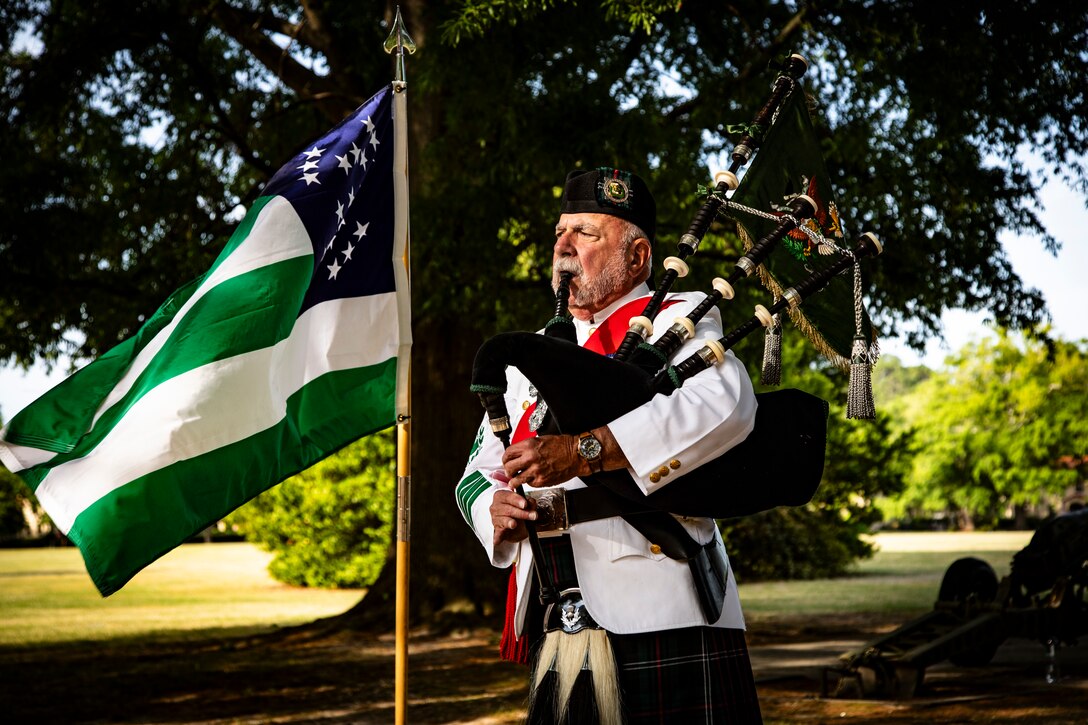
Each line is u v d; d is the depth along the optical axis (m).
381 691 7.25
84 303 11.55
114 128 11.81
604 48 9.21
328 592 17.52
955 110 9.08
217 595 16.84
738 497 2.15
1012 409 41.38
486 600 10.43
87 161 11.98
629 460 2.08
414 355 10.84
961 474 42.66
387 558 11.15
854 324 2.45
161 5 10.94
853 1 8.74
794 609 12.92
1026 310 10.82
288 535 18.41
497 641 9.53
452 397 10.69
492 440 2.61
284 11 12.34
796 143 2.51
